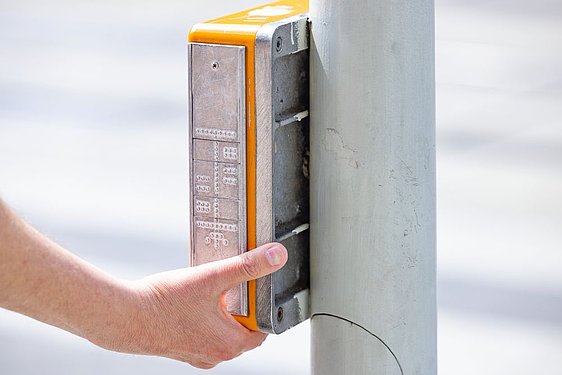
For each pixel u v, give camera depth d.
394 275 1.88
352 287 1.89
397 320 1.90
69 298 1.76
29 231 1.71
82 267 1.78
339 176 1.86
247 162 1.80
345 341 1.91
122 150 7.64
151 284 1.85
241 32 1.76
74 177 7.21
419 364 1.94
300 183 1.90
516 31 9.73
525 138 7.48
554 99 8.19
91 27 10.43
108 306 1.79
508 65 8.91
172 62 9.45
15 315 5.39
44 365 4.96
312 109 1.87
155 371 4.89
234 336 1.88
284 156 1.84
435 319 1.97
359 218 1.86
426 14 1.86
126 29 10.32
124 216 6.55
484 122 7.77
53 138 7.94
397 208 1.86
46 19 10.72
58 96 8.79
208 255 1.86
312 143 1.88
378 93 1.83
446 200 6.61
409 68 1.84
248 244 1.83
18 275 1.69
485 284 5.61
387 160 1.85
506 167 7.04
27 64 9.57
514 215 6.39
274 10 1.91
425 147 1.88
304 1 2.02
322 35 1.83
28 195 6.96
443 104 8.11
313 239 1.91
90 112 8.40
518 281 5.64
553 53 9.14
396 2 1.81
